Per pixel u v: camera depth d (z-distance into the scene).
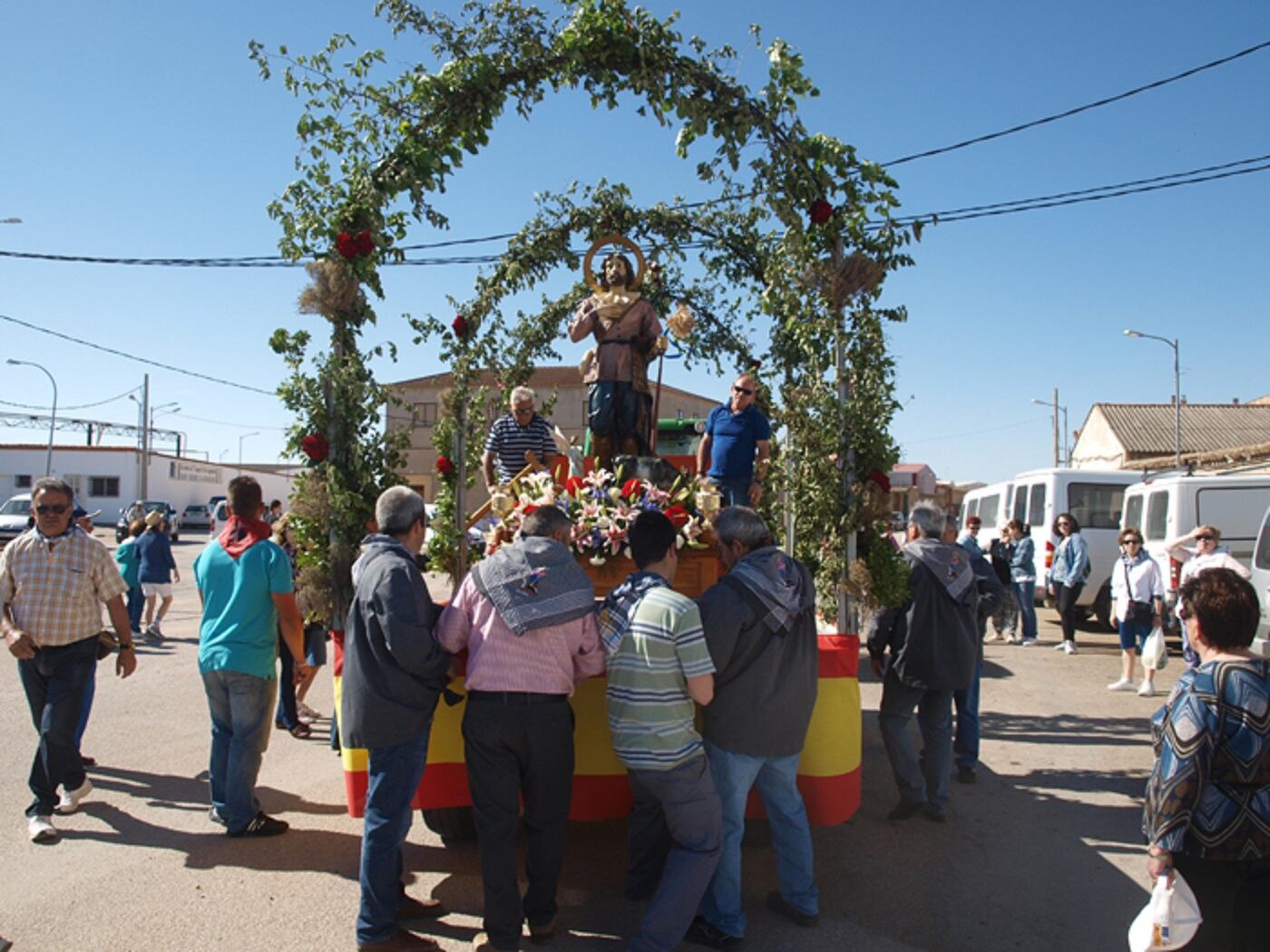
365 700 3.70
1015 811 5.63
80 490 46.28
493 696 3.63
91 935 3.86
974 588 5.34
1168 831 2.69
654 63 5.23
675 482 5.17
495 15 5.30
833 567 5.00
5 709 7.67
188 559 27.67
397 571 3.74
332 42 5.13
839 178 5.35
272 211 5.16
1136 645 9.45
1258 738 2.69
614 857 4.83
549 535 3.88
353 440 5.02
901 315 5.25
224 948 3.76
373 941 3.70
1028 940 3.93
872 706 8.81
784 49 5.31
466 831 4.93
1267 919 2.66
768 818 4.06
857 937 3.94
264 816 5.07
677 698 3.59
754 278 7.88
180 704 8.14
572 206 7.76
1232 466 21.69
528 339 8.39
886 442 5.06
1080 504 14.09
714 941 3.82
